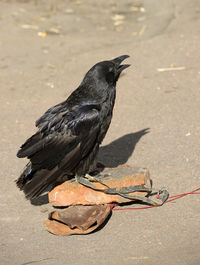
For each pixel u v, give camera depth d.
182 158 6.77
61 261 4.93
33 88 9.49
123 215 5.71
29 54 11.05
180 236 5.19
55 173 5.83
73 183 5.79
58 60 10.64
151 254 4.90
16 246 5.27
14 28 12.45
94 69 6.06
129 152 7.07
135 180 5.91
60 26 12.60
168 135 7.40
